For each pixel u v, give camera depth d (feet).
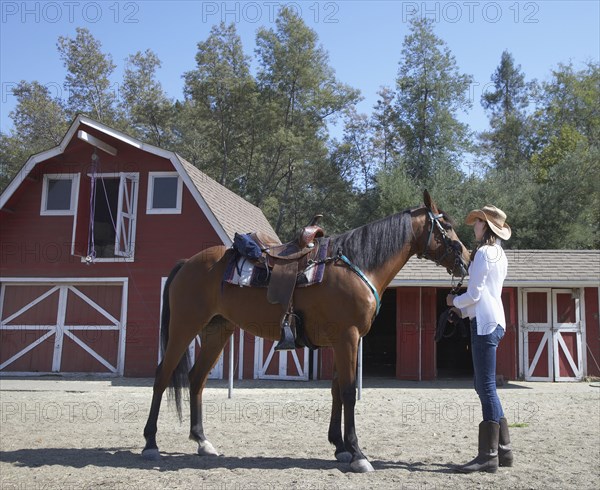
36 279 50.62
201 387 19.21
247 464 16.98
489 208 17.35
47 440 20.77
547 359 47.50
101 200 51.93
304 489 14.24
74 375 49.32
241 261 18.31
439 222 18.35
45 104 116.88
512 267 48.06
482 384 16.46
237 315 18.22
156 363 48.70
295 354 48.01
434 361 47.83
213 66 118.52
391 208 95.61
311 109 124.67
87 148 51.31
